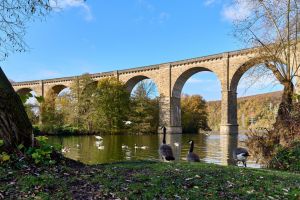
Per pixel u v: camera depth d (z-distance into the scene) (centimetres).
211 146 3588
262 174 816
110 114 6366
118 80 7438
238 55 6006
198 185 663
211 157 2592
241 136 5588
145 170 746
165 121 7125
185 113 8612
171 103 7119
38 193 565
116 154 2662
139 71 7656
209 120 11262
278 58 1867
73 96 6469
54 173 674
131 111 6781
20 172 654
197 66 6688
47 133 5406
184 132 8562
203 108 9100
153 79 7444
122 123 6469
